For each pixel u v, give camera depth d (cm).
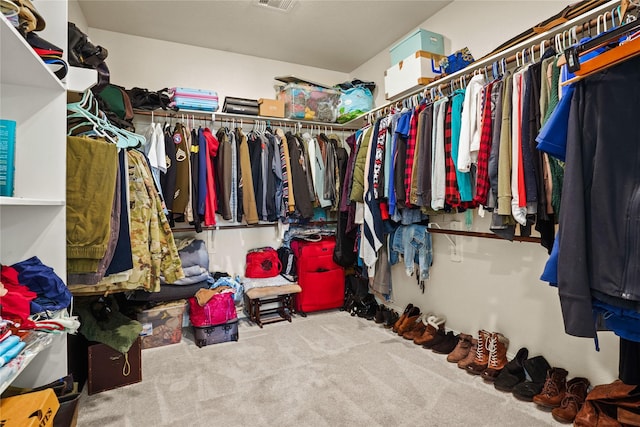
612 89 94
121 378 189
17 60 101
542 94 145
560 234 103
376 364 215
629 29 91
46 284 113
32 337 97
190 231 308
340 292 331
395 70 256
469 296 237
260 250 329
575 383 167
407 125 224
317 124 341
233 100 300
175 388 188
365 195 264
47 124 124
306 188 306
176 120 301
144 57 296
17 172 121
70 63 151
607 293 94
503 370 191
